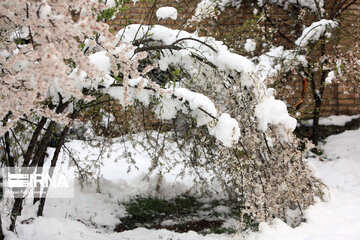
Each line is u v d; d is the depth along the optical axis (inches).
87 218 173.2
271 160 149.9
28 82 73.9
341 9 263.7
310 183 159.6
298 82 274.8
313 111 269.1
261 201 133.2
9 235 123.3
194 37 144.4
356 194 193.8
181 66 145.8
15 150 156.6
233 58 133.3
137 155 247.3
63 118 89.4
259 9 273.7
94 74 78.8
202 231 166.2
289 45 277.4
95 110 164.6
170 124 167.2
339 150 257.9
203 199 206.8
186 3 248.7
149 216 185.3
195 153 166.1
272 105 145.4
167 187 214.1
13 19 72.2
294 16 277.4
